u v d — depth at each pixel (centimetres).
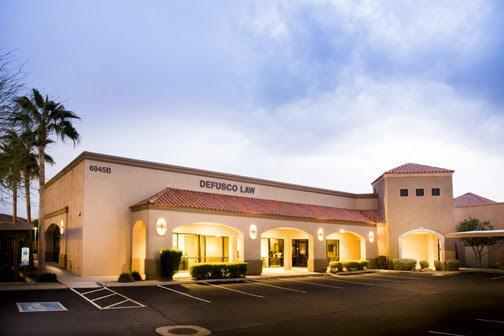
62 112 2325
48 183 3450
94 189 2434
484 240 3584
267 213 2869
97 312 1405
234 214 2695
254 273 2752
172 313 1423
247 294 1908
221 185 3014
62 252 2842
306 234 3158
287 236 3300
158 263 2281
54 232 3397
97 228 2414
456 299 1858
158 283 2142
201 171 2903
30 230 2159
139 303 1595
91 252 2378
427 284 2444
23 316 1316
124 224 2511
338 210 3706
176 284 2191
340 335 1163
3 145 1116
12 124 1089
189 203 2530
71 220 2648
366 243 3603
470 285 2406
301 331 1205
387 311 1545
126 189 2547
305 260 3372
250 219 2788
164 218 2370
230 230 2788
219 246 2839
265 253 3278
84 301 1603
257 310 1523
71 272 2561
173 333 1145
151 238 2305
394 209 3716
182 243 2641
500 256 3750
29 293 1769
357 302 1747
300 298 1830
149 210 2323
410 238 3781
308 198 3625
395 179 3753
